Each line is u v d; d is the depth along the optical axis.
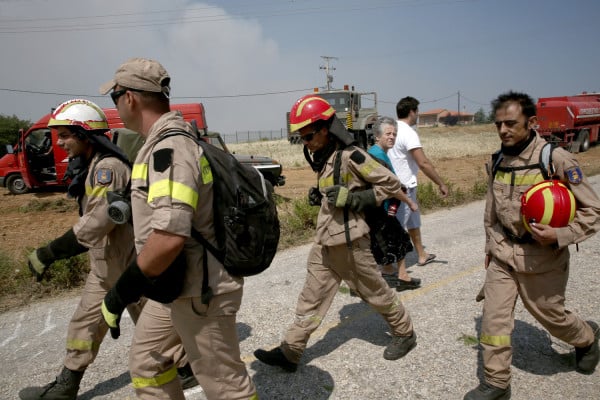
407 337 3.44
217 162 2.04
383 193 3.01
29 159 15.22
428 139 41.44
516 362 3.29
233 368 2.17
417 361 3.38
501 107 2.65
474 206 9.99
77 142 2.81
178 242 1.81
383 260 3.46
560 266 2.69
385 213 3.49
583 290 4.49
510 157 2.76
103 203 2.74
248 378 2.24
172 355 2.34
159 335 2.27
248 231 2.06
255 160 12.14
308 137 3.11
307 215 8.00
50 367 3.68
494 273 2.82
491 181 2.88
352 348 3.64
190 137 2.01
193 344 2.10
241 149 33.56
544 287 2.71
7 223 11.22
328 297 3.27
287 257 6.54
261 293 5.03
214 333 2.08
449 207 10.05
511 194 2.71
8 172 15.77
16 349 4.07
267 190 2.22
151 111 2.09
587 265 5.21
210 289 2.01
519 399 2.88
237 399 2.17
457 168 19.47
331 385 3.14
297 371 3.35
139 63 2.05
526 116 2.62
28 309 5.04
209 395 2.18
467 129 61.38
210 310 2.05
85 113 2.81
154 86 2.05
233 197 2.05
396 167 5.32
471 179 15.52
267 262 2.18
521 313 4.06
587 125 23.84
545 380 3.06
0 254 6.24
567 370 3.16
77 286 5.65
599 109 24.30
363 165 3.02
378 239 3.44
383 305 3.25
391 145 4.38
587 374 3.10
